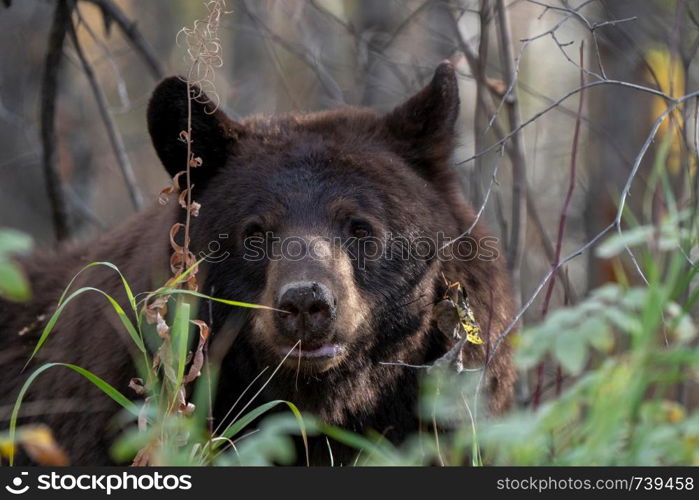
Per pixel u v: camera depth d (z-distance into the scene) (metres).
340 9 20.39
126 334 8.52
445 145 9.27
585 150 18.84
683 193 11.56
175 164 9.08
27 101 20.19
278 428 6.55
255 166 8.80
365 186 8.60
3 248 5.14
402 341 8.62
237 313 8.46
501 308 9.16
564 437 7.58
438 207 8.98
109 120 13.35
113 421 8.47
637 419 7.03
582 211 17.94
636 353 6.04
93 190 18.78
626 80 15.45
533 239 18.19
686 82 11.32
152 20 26.31
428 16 17.30
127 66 25.91
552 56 25.25
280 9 19.36
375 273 8.44
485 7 12.22
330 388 8.45
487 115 12.61
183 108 8.94
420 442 8.36
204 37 8.50
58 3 12.25
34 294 10.10
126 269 9.09
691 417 6.44
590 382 6.11
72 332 9.10
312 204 8.44
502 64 12.99
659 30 15.16
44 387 9.14
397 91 15.78
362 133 9.27
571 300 11.87
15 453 9.30
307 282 7.75
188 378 7.32
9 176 21.17
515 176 11.81
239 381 8.62
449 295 8.74
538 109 23.53
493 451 7.97
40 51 20.12
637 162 7.78
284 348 7.92
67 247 10.84
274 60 19.58
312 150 8.83
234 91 20.03
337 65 17.48
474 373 8.59
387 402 8.75
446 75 9.19
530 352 5.93
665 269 9.41
